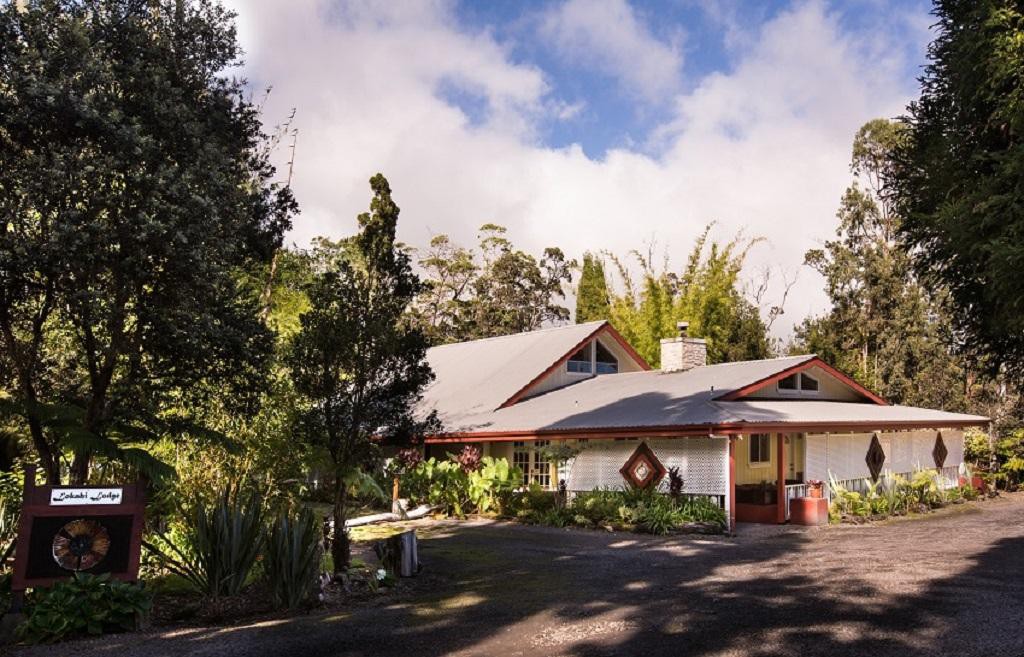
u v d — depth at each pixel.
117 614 8.74
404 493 22.48
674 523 17.34
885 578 10.55
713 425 17.44
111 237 9.03
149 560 11.49
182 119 9.95
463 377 29.03
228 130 11.38
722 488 18.05
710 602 9.45
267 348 11.12
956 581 10.19
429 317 56.34
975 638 7.33
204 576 10.20
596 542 16.06
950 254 8.73
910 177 9.45
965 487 24.34
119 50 10.13
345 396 12.41
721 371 23.39
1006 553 12.75
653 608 9.25
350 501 22.84
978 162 8.53
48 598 8.52
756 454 22.52
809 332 41.03
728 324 37.22
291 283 20.42
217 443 11.48
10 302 9.77
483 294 57.91
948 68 8.77
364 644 8.01
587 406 22.38
